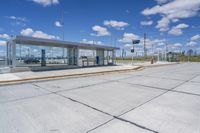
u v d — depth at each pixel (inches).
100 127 153.9
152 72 717.9
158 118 176.1
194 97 270.5
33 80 443.2
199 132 143.6
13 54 619.5
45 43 749.3
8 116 181.9
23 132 144.2
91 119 173.5
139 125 157.9
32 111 198.1
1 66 722.2
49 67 752.3
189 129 149.4
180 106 219.6
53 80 455.5
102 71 658.8
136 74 628.1
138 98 261.9
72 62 913.5
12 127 154.1
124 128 151.5
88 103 231.9
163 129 149.3
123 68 834.8
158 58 2229.3
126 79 482.6
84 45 848.3
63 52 1099.3
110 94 287.9
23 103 231.1
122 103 233.1
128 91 314.0
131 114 188.4
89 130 147.8
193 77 541.0
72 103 231.8
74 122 165.5
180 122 165.3
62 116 181.9
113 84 393.1
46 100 247.0
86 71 658.8
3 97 265.0
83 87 352.5
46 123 163.0
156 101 244.4
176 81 449.1
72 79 478.3
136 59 2696.9
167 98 262.8
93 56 1363.2
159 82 428.1
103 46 974.4
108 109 206.4
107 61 1184.2
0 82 397.7
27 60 1077.8
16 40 622.2
